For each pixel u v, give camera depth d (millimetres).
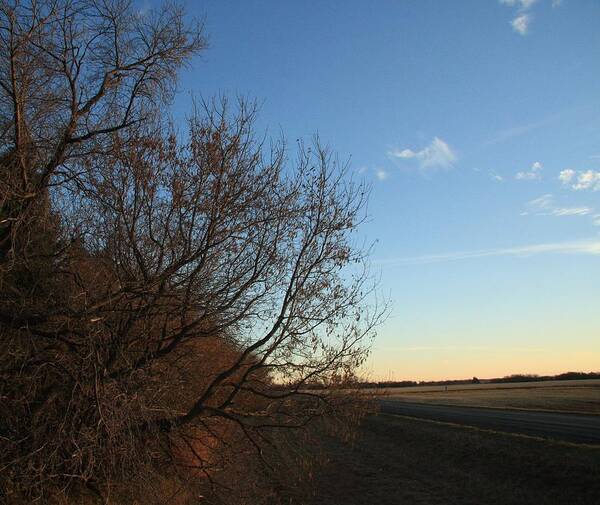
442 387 130250
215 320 10008
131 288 8656
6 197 7422
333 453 25516
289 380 10445
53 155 8688
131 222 9148
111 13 9180
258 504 12023
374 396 10547
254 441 10406
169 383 9430
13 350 7883
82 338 8141
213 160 9211
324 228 10094
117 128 8875
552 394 71500
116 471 8008
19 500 7305
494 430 27953
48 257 8453
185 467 10430
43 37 8594
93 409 7723
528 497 15172
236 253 9750
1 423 7605
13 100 8000
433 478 19297
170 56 9555
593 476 15250
